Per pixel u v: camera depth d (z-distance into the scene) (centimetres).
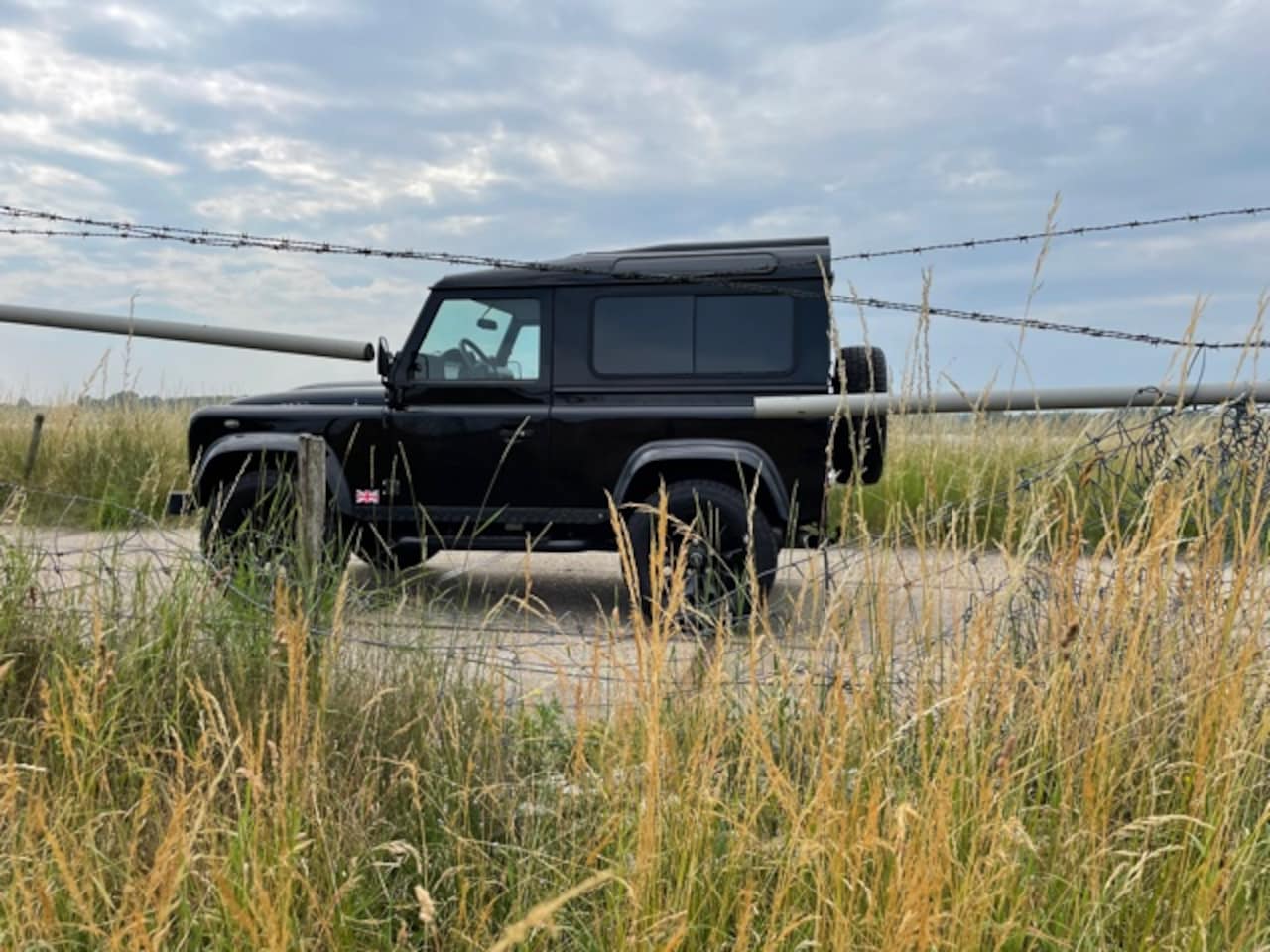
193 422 472
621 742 170
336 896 139
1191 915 145
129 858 146
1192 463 195
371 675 228
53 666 222
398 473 459
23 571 258
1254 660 180
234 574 269
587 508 445
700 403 434
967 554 204
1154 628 186
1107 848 146
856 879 132
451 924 153
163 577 261
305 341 353
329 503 421
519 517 449
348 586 262
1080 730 173
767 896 149
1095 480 212
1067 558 181
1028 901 144
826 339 424
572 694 233
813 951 138
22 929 131
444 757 197
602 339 445
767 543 393
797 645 204
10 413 899
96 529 307
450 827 171
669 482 429
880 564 198
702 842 150
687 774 158
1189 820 150
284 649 227
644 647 160
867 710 175
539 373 450
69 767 174
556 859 161
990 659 172
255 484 437
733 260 435
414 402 460
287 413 465
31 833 148
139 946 122
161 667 227
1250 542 180
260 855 143
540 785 189
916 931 119
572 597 495
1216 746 158
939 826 131
